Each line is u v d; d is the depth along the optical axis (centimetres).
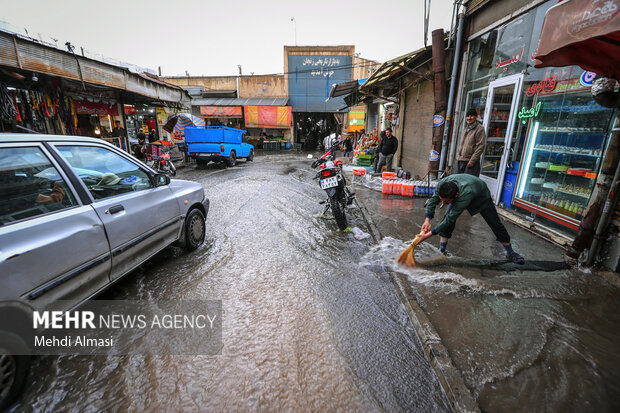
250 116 2403
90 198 269
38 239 214
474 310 290
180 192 408
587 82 423
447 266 377
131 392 208
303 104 2583
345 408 194
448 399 201
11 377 196
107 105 1215
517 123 569
